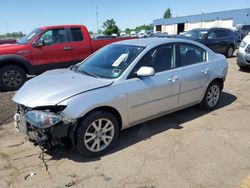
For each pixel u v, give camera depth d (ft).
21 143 13.74
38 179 10.77
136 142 13.74
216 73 17.74
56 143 11.46
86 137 11.87
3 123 16.35
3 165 11.76
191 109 18.63
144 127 15.55
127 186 10.28
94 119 11.86
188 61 16.22
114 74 13.20
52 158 12.29
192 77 15.99
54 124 11.00
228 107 19.12
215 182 10.43
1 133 14.93
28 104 11.53
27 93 12.19
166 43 15.17
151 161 11.96
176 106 15.67
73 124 11.41
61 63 27.91
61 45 27.66
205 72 16.90
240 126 15.67
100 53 15.87
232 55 49.32
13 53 24.81
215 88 18.33
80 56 29.07
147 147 13.23
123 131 15.03
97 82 12.51
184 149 12.98
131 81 13.08
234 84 26.11
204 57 17.46
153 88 13.85
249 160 11.96
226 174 10.92
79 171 11.27
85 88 11.88
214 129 15.26
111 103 12.25
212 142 13.67
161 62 14.70
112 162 11.93
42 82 13.05
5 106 19.79
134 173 11.09
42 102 11.34
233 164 11.64
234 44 48.80
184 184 10.34
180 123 16.16
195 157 12.23
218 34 46.06
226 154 12.48
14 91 25.05
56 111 11.44
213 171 11.14
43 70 26.86
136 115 13.60
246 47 30.76
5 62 24.59
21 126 12.05
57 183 10.50
